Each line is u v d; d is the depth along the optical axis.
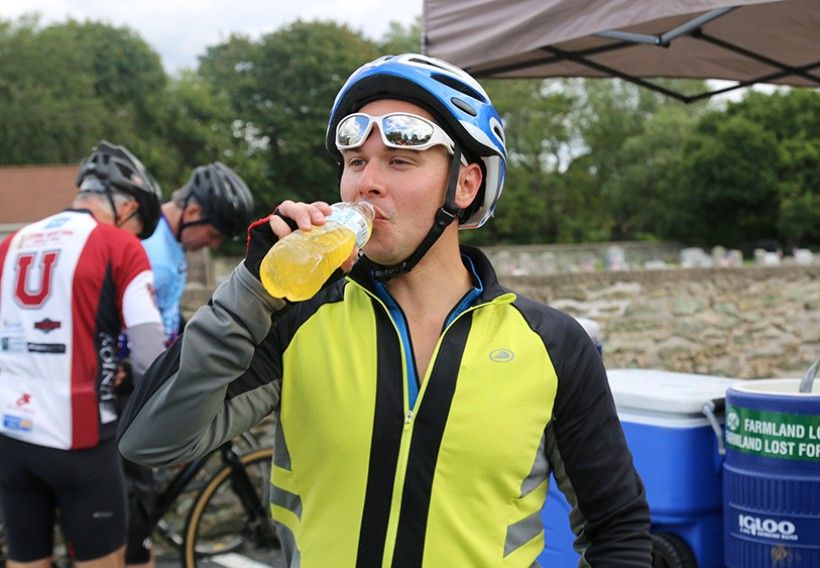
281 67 66.75
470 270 1.45
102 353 3.00
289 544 1.36
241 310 1.17
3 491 3.04
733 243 61.09
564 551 2.99
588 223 63.50
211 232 4.13
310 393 1.31
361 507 1.26
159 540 5.05
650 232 65.94
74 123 59.94
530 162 63.38
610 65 4.18
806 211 56.03
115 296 3.02
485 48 3.22
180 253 4.11
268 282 1.15
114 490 3.04
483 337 1.33
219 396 1.20
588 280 7.43
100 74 65.19
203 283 8.66
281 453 1.37
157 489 4.32
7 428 2.96
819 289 8.12
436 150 1.32
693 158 59.44
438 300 1.37
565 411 1.35
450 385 1.28
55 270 2.95
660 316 7.61
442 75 1.33
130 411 1.24
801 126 59.28
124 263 3.02
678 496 2.71
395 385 1.29
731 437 2.54
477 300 1.37
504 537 1.28
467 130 1.32
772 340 7.95
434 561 1.24
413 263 1.33
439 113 1.31
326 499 1.28
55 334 2.94
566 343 1.36
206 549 4.38
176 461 1.26
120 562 3.11
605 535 1.38
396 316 1.35
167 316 4.05
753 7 3.42
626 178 62.94
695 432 2.72
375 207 1.30
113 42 66.62
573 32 2.93
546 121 62.75
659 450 2.74
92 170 3.28
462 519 1.25
